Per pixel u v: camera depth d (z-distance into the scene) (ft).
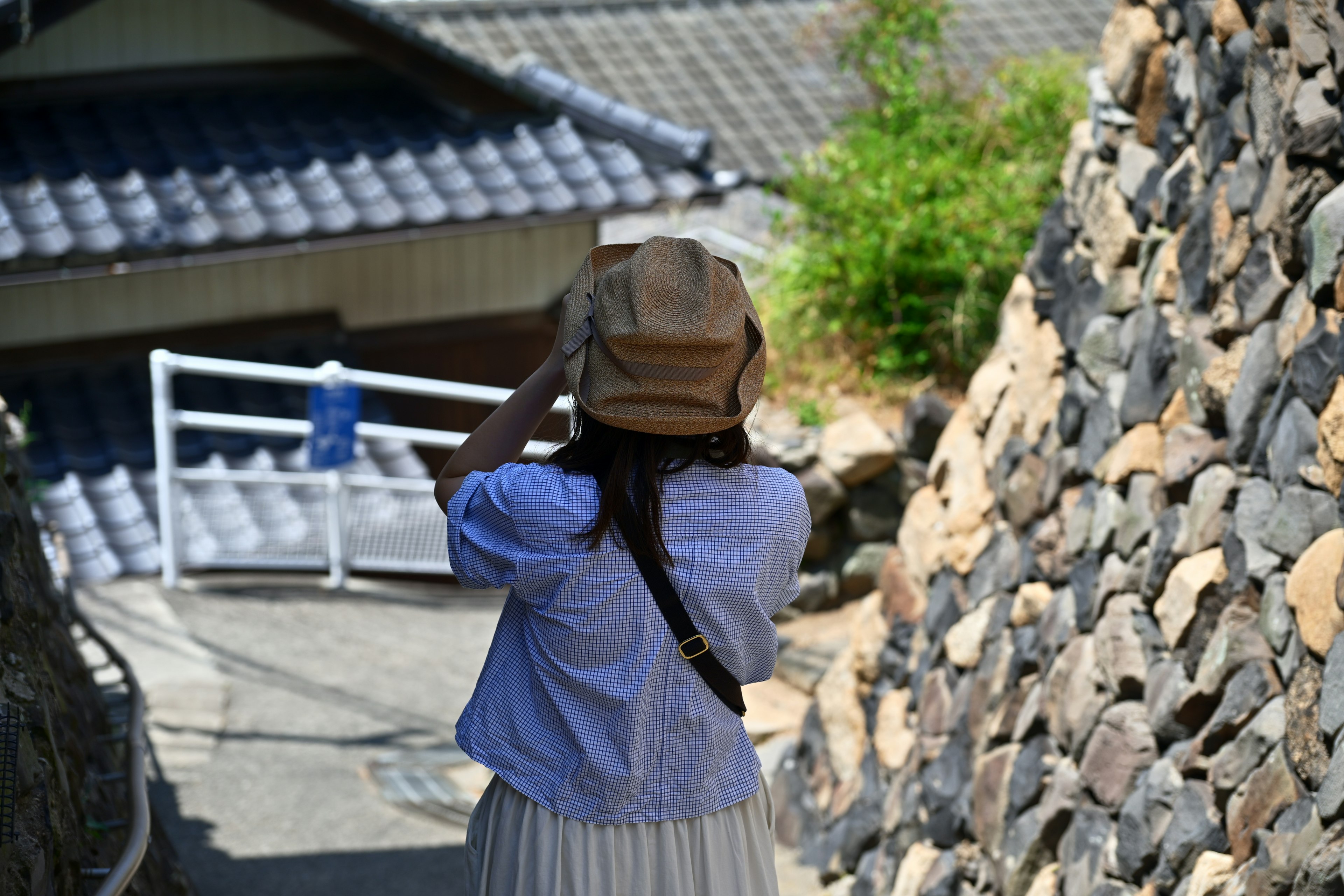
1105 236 12.53
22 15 16.31
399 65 28.63
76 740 9.41
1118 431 11.58
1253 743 8.50
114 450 26.12
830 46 41.57
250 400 27.99
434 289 30.25
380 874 15.47
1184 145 11.53
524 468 5.97
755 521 5.86
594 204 27.63
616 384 5.60
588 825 5.88
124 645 21.66
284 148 27.71
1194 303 10.77
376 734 19.90
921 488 19.77
